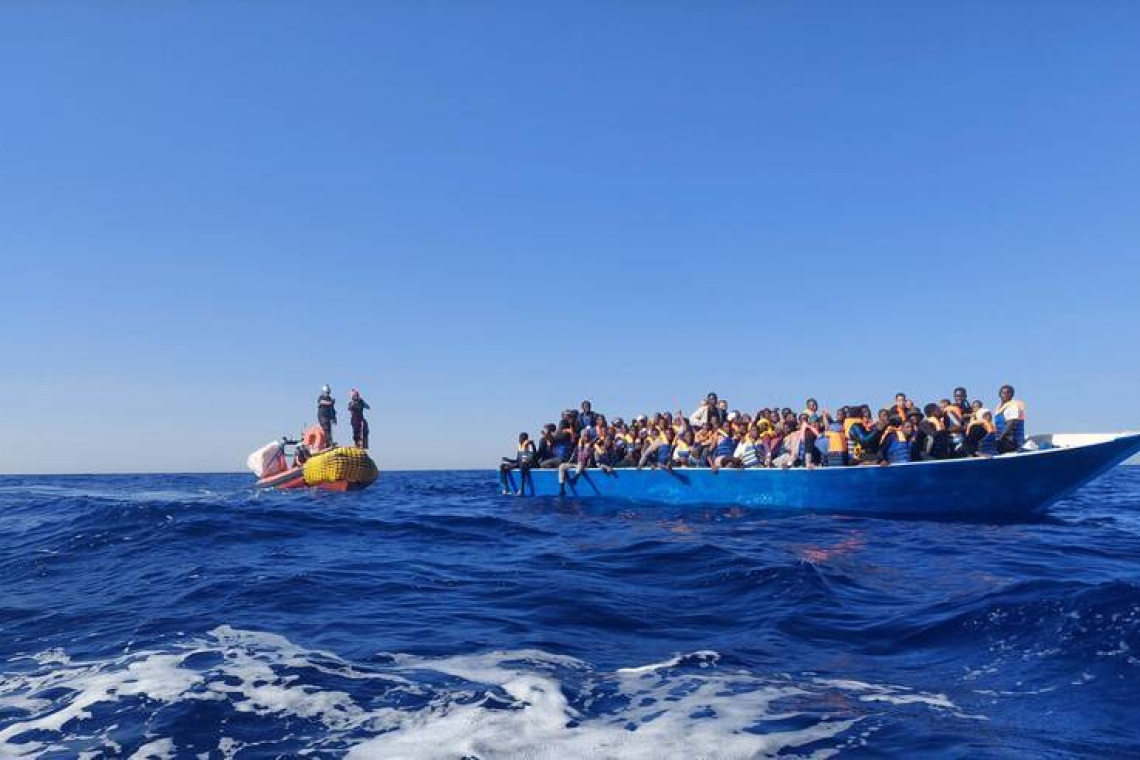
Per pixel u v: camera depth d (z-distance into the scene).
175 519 12.76
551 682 4.97
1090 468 13.26
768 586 7.77
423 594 7.82
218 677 5.16
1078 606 5.82
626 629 6.41
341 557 10.21
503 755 3.91
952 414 15.42
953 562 9.23
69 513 15.41
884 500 14.50
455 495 25.30
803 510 15.46
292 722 4.40
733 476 16.55
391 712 4.52
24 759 4.03
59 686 5.10
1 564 9.81
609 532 12.97
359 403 27.38
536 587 8.05
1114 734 3.95
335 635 6.22
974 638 5.68
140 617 6.95
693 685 4.92
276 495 24.66
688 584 8.18
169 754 4.04
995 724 4.15
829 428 15.63
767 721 4.29
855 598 7.36
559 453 21.50
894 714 4.35
